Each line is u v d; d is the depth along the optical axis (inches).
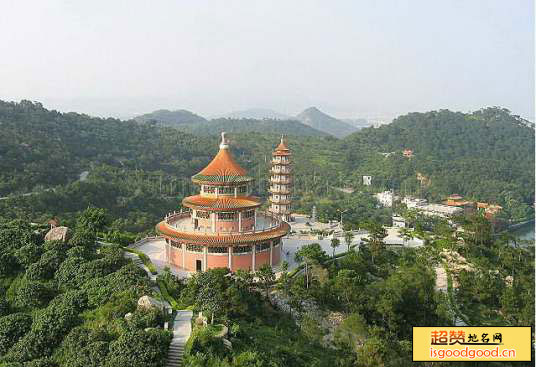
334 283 2881.4
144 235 4158.5
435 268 3922.2
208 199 3280.0
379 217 7751.0
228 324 1975.9
